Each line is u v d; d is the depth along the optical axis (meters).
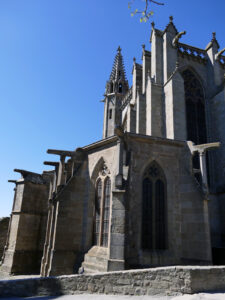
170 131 22.98
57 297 9.20
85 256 15.76
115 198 14.09
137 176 15.80
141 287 9.23
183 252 15.25
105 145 17.47
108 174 16.69
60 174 18.78
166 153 17.08
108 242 15.06
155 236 15.25
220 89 26.34
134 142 16.53
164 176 16.69
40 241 26.78
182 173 16.92
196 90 28.20
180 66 27.89
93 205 17.23
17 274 23.91
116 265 12.80
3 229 30.00
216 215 22.69
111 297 8.97
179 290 8.70
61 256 16.08
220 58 29.77
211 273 9.14
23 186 26.83
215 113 26.47
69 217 17.08
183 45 29.14
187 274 8.76
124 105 39.28
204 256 14.45
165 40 27.12
